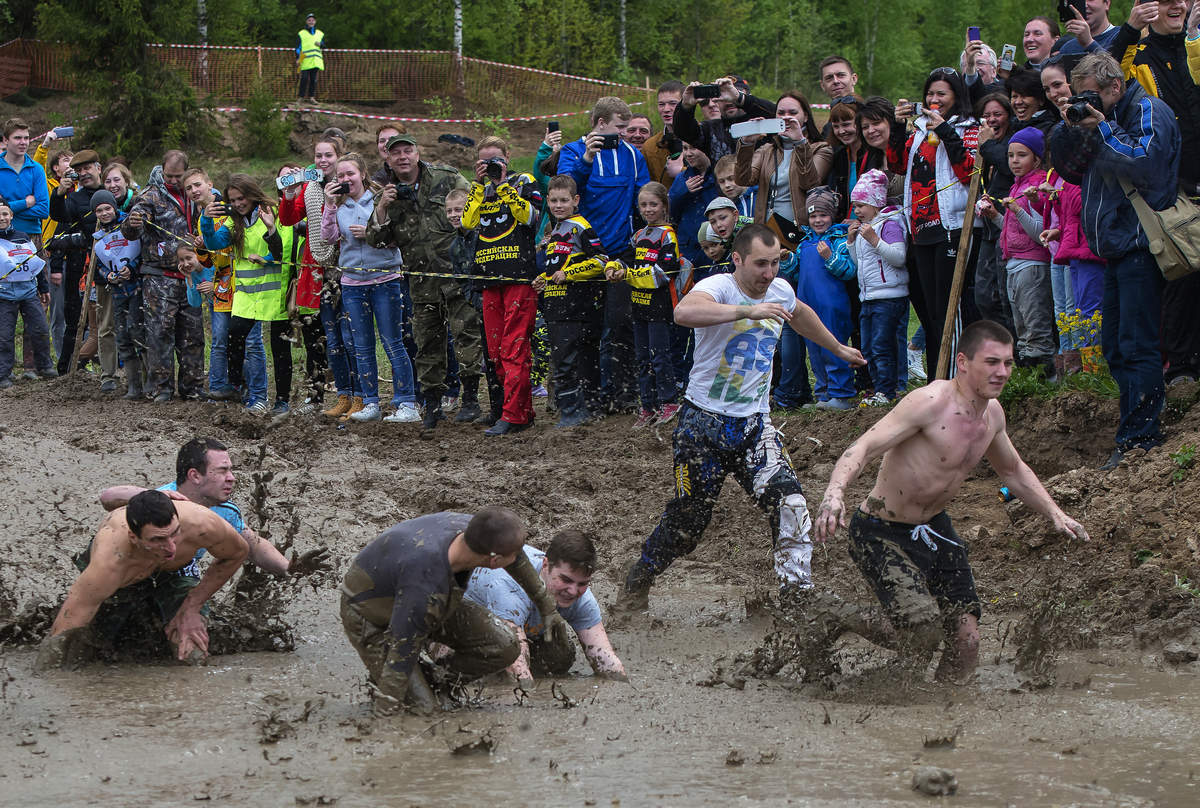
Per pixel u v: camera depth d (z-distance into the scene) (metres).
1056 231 9.27
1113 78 8.13
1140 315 8.27
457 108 33.50
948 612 6.17
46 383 15.73
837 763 4.88
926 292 10.28
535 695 5.92
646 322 11.34
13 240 16.02
